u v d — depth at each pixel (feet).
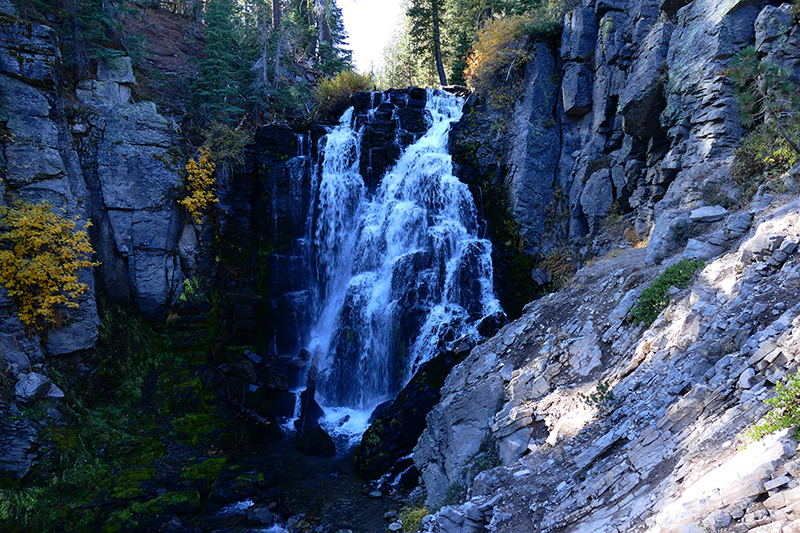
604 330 32.50
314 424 54.54
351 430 53.67
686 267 30.25
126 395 50.75
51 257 44.68
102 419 46.65
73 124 53.11
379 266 66.49
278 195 68.08
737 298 24.49
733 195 35.73
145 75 68.59
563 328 35.96
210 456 47.34
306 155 71.51
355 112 78.43
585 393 28.99
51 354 45.55
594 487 22.48
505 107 66.18
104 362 50.67
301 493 41.04
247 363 60.18
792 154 32.14
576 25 58.65
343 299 66.44
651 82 44.91
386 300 62.39
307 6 134.10
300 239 69.15
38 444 39.73
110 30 62.39
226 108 68.03
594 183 53.47
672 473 19.53
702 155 39.06
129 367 52.60
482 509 25.46
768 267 24.75
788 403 17.39
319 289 70.08
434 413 38.42
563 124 61.57
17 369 41.57
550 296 43.06
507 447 30.22
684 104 41.39
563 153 60.64
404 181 69.36
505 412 32.68
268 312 65.67
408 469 41.81
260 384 59.11
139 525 37.24
